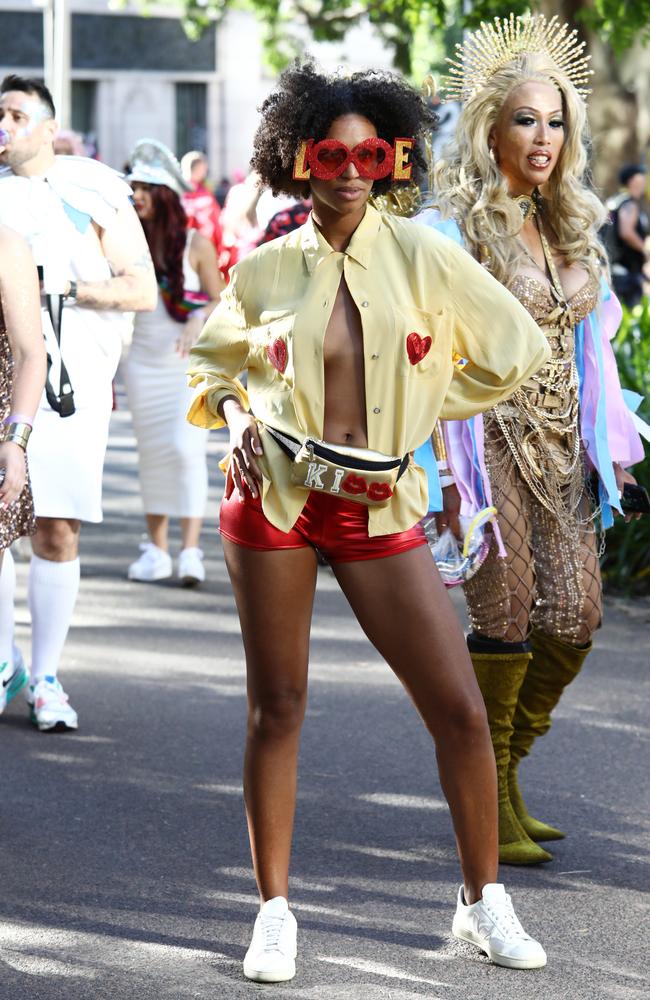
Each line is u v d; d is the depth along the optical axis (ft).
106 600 30.53
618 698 24.04
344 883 16.67
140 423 31.60
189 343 30.96
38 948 14.93
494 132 17.13
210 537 37.68
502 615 16.87
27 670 24.59
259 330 13.98
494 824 14.66
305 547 14.11
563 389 17.07
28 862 17.15
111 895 16.25
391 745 21.61
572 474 17.28
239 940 15.19
